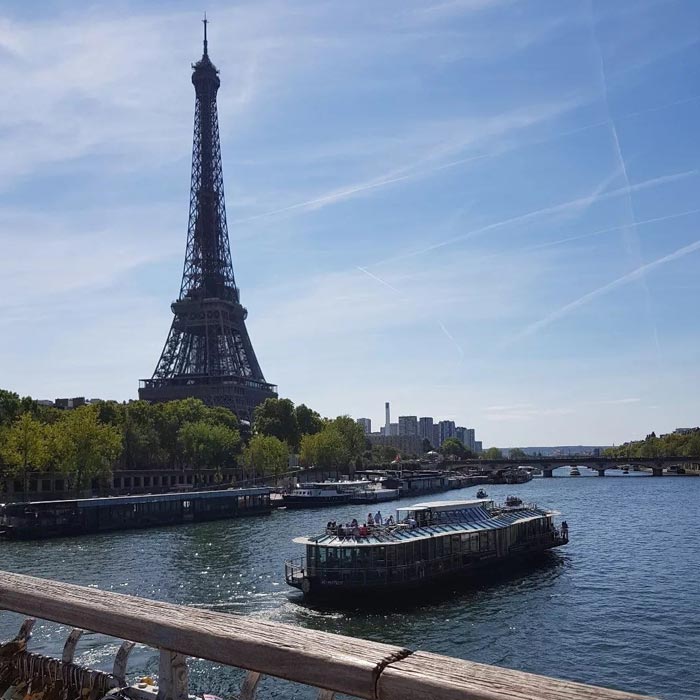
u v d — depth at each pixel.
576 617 56.78
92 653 44.12
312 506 177.75
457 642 50.25
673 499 191.38
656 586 68.81
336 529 71.81
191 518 139.50
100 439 148.50
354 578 63.62
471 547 74.94
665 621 55.06
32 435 134.38
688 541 102.12
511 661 45.88
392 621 56.38
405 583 63.09
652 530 117.50
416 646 49.50
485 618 56.81
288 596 65.25
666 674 42.84
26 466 135.25
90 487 159.12
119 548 98.50
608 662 45.34
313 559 65.69
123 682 9.22
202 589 68.56
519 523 84.19
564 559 87.00
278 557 88.50
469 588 68.81
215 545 100.94
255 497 156.50
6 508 110.81
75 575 76.12
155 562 85.12
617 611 58.69
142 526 128.50
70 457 142.25
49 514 114.31
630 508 163.88
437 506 79.38
